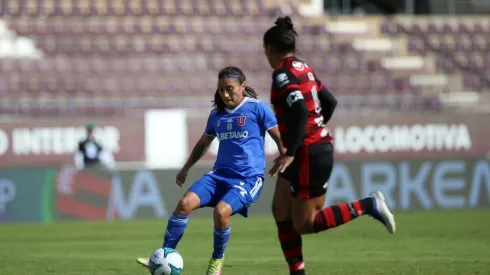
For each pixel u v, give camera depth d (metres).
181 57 102.38
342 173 67.88
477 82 106.81
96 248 43.84
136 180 64.94
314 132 23.70
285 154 22.81
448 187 70.06
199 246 44.12
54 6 106.94
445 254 38.00
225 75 26.22
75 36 103.69
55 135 81.38
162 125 82.62
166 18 108.75
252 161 26.38
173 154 82.75
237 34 108.00
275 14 112.69
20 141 80.69
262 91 98.62
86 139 74.12
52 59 99.12
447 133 89.00
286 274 30.02
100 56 101.12
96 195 64.31
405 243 44.12
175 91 97.75
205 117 83.50
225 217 25.39
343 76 104.25
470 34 116.50
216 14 110.75
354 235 49.22
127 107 88.25
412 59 108.19
